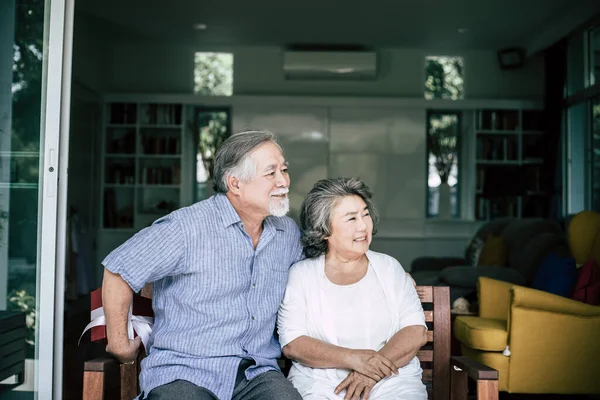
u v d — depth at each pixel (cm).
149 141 777
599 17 621
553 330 309
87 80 705
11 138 233
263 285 195
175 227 187
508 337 311
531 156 778
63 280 233
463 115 805
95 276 741
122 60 800
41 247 231
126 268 181
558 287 349
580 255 383
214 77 806
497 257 518
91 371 181
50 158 233
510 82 804
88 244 698
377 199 789
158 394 177
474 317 355
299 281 204
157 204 795
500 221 586
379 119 790
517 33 728
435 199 805
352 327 200
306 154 788
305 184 789
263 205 192
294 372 200
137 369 209
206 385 182
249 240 193
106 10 657
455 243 775
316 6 641
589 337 310
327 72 768
